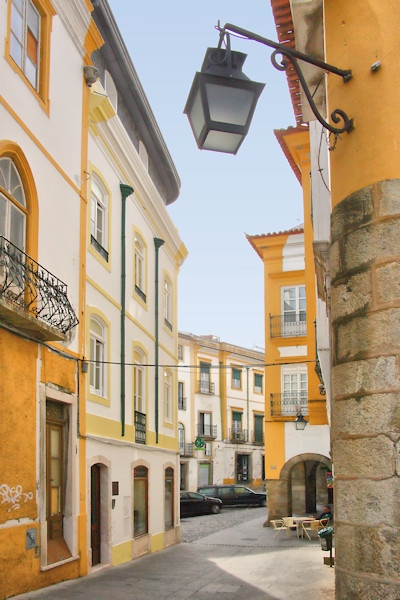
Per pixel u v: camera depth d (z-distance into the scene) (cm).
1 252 931
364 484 437
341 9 523
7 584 925
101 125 1490
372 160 476
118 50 1584
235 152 546
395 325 439
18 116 1044
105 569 1387
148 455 1833
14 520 959
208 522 3020
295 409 2689
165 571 1408
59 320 1115
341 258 486
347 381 461
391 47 481
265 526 2639
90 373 1417
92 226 1470
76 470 1236
